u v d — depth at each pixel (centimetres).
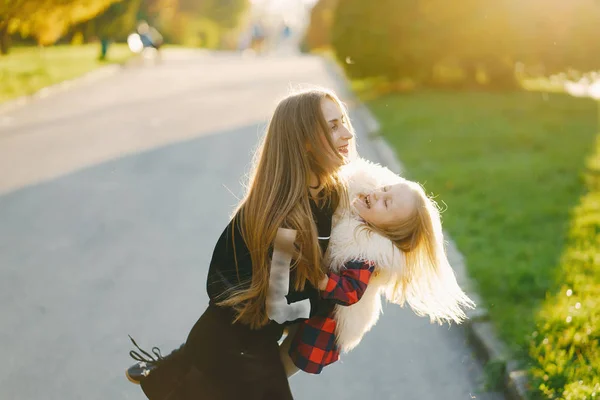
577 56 1700
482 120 1343
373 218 238
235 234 232
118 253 597
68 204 755
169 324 458
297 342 253
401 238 239
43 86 1817
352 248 234
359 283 230
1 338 435
